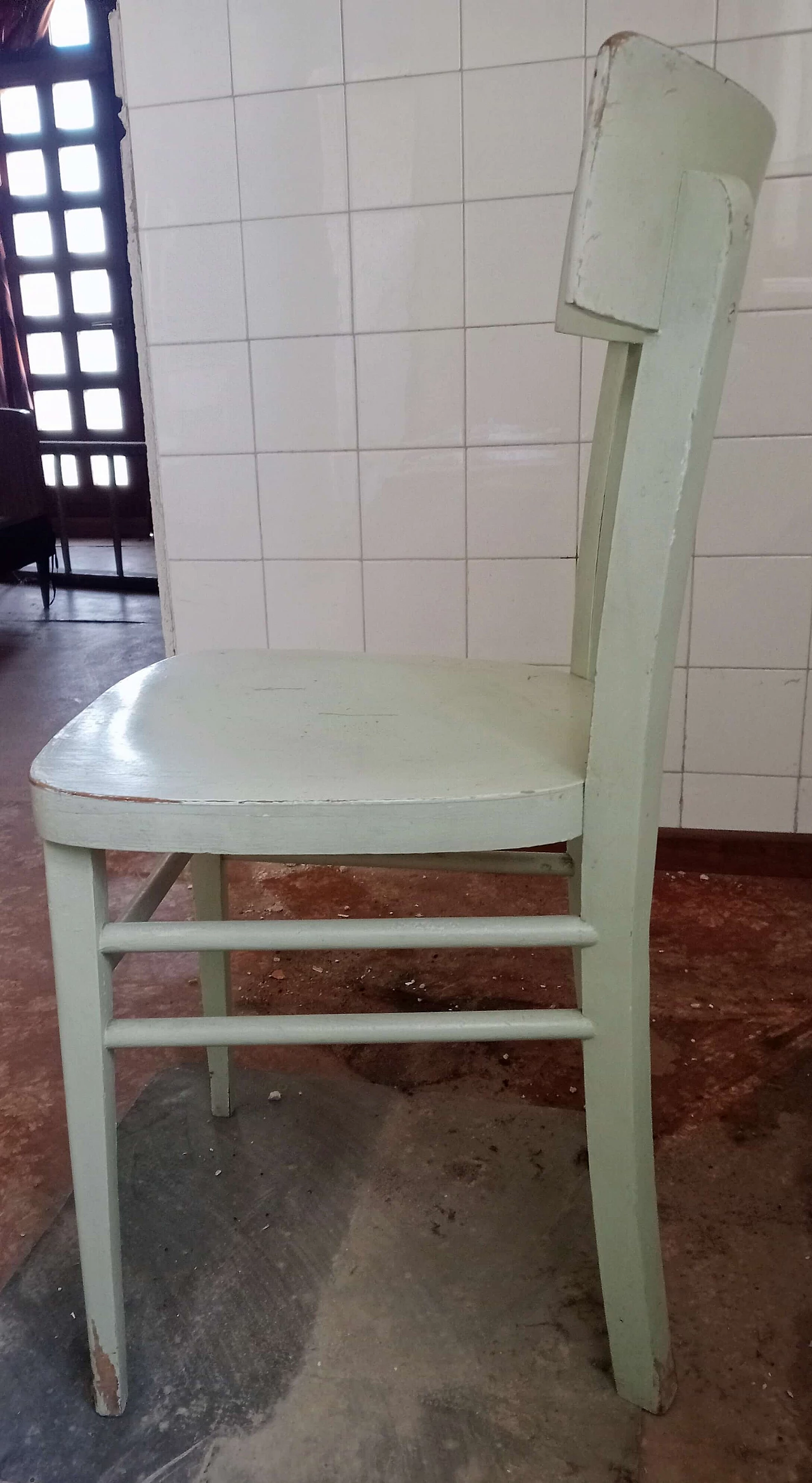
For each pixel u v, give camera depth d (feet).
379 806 2.07
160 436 5.80
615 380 2.80
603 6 4.68
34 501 14.11
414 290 5.24
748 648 5.40
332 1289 2.92
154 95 5.25
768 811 5.66
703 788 5.70
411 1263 3.00
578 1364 2.66
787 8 4.51
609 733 2.10
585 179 1.62
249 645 6.08
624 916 2.19
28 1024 4.38
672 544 1.97
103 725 2.51
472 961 4.78
